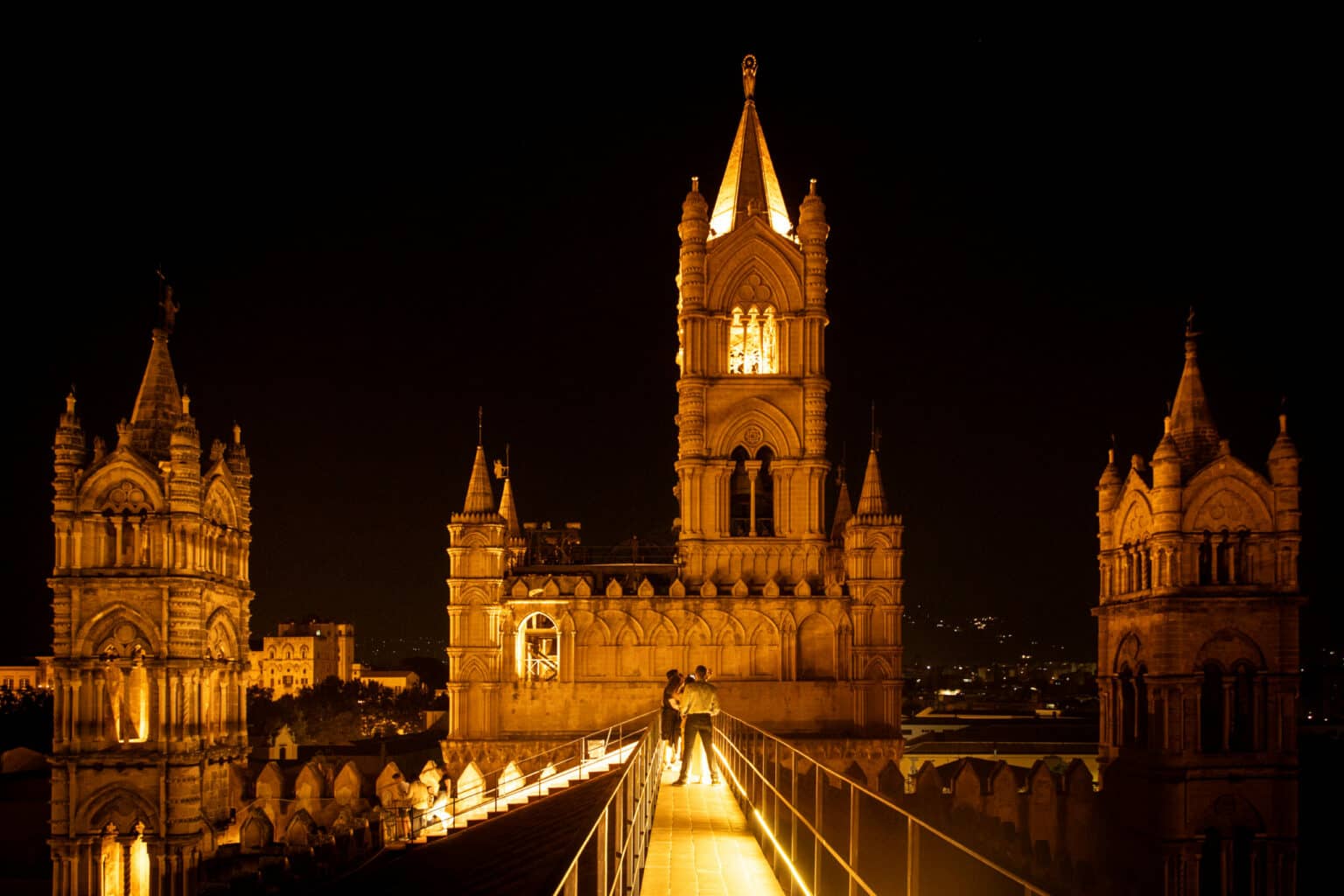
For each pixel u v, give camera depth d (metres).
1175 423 62.78
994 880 55.47
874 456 83.19
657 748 40.78
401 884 41.78
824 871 49.00
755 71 92.50
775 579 83.81
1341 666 152.75
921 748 137.50
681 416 85.31
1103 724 64.75
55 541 58.47
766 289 85.81
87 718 57.34
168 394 62.16
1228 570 59.50
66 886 56.50
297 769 101.06
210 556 61.53
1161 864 57.00
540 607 82.12
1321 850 71.62
